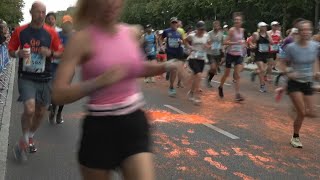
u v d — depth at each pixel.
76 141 6.84
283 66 6.66
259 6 30.31
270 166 5.87
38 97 5.61
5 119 8.33
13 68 20.08
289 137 7.54
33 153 6.10
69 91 2.38
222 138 7.38
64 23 7.65
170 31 12.53
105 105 2.58
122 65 2.48
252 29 33.84
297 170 5.74
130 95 2.64
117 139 2.59
